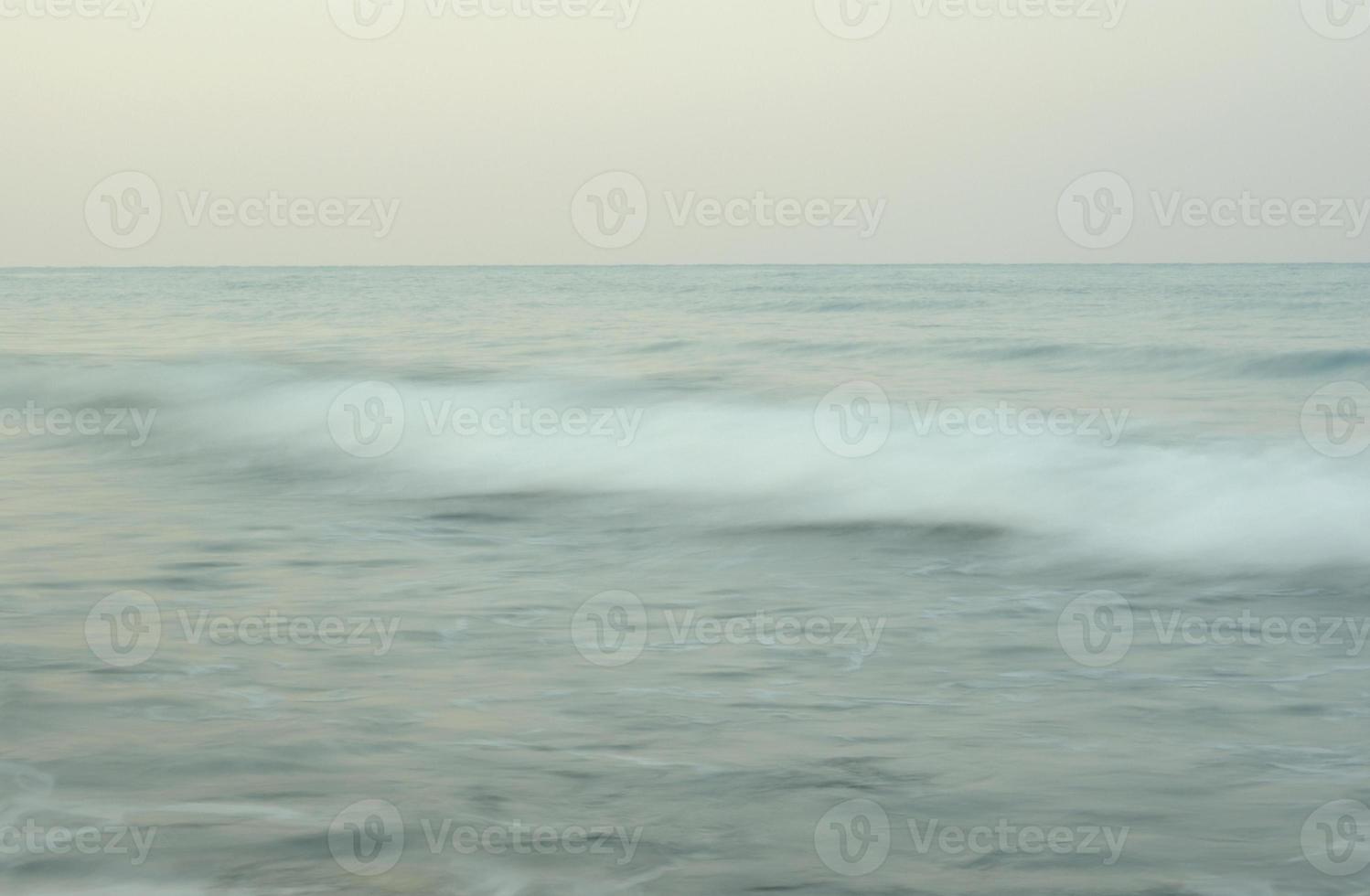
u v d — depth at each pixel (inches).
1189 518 400.5
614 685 256.1
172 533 428.1
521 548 403.2
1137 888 166.9
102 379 839.1
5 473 584.7
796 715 236.8
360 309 1632.6
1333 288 1833.2
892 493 460.4
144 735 222.7
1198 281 2262.6
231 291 2399.1
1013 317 1293.1
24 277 3759.8
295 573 363.3
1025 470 473.7
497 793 197.8
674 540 412.5
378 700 244.8
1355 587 328.5
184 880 166.2
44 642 285.3
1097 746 219.8
